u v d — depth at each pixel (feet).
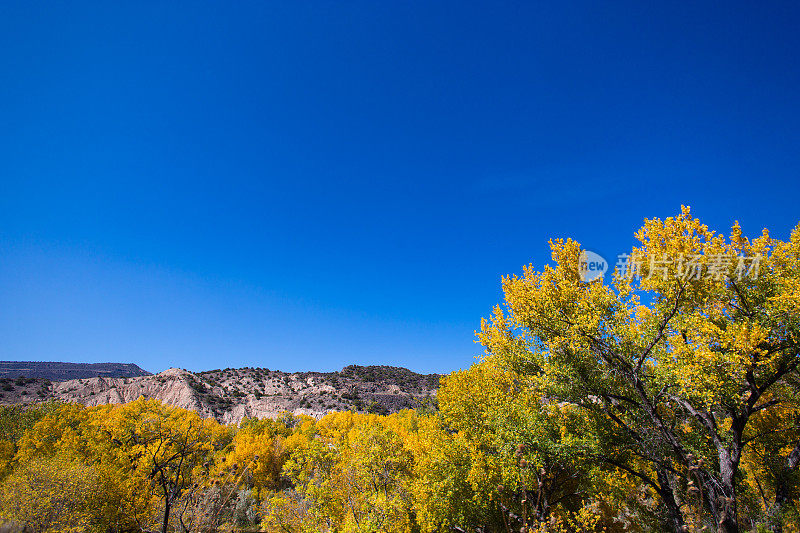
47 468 50.26
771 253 35.17
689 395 31.65
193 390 277.85
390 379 363.97
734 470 30.37
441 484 43.62
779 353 31.73
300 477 58.23
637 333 35.60
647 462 39.22
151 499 43.57
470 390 50.24
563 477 42.98
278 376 367.45
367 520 41.16
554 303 40.81
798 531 29.45
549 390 40.04
